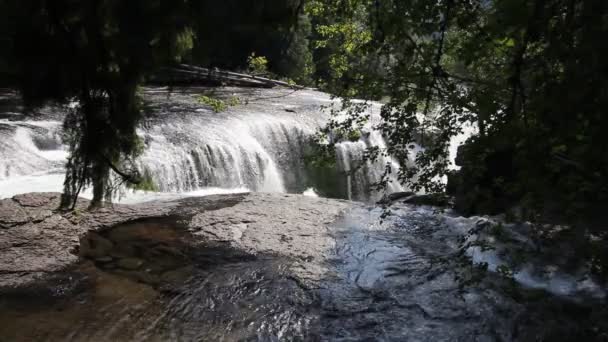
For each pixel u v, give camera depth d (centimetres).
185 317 462
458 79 304
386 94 339
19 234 599
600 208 308
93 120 316
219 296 502
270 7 286
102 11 279
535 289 492
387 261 586
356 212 756
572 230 312
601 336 432
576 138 249
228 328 448
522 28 245
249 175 1155
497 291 503
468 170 317
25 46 273
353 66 394
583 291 494
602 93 221
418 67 303
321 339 436
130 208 727
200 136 1109
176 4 275
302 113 1459
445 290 515
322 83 429
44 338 418
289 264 574
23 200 675
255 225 684
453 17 272
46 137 1022
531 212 304
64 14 278
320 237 655
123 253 588
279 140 1301
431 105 340
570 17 224
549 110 240
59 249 580
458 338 439
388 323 461
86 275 531
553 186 275
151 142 1025
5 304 467
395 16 278
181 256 586
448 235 662
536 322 456
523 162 264
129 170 362
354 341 435
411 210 766
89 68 290
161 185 942
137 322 451
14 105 1201
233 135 1170
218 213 725
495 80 290
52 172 911
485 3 271
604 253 313
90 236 627
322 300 500
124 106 324
